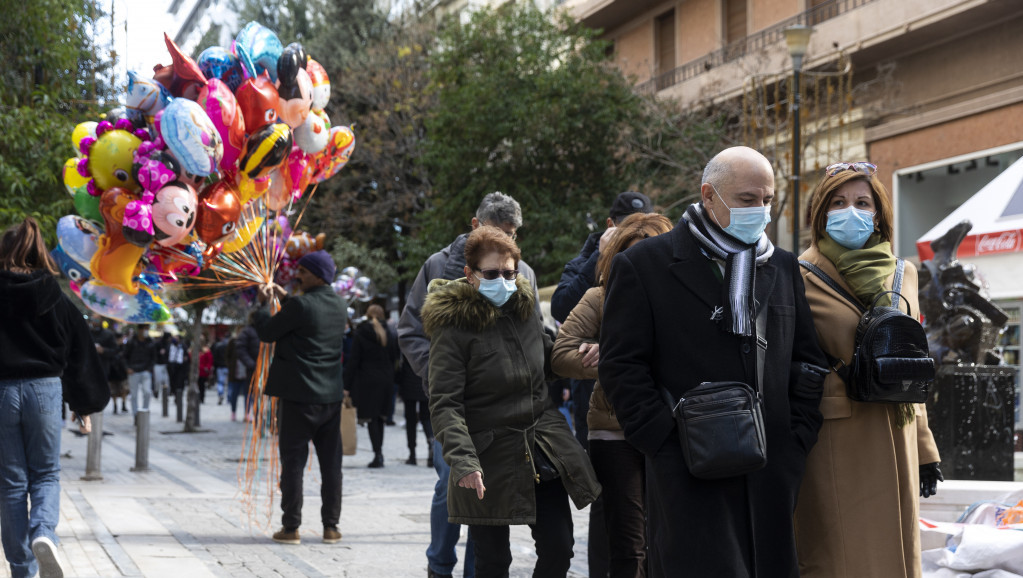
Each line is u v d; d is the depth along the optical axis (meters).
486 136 22.09
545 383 4.46
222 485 10.79
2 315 5.42
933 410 7.31
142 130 6.79
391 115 28.62
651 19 28.50
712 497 3.46
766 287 3.63
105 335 20.58
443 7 33.72
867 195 4.09
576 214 20.98
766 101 22.78
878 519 3.87
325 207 29.12
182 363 27.91
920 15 19.45
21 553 5.46
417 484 11.35
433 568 5.59
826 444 3.94
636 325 3.62
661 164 22.39
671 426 3.50
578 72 22.09
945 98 20.00
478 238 4.32
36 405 5.46
